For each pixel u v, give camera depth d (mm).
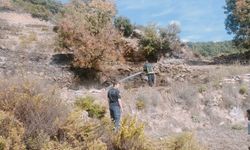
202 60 29906
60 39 24312
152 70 20406
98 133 7793
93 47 22531
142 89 17891
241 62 28156
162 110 16719
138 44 28547
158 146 8297
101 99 16188
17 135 6727
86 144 7414
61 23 24250
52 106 7449
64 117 7543
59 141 7312
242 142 13008
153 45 28406
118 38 24922
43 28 34219
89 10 25594
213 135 14062
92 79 22391
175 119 16531
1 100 7277
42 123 7172
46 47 26109
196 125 16703
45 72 21891
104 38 23422
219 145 12547
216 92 18703
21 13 41625
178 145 8617
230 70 21609
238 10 30328
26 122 7070
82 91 16688
